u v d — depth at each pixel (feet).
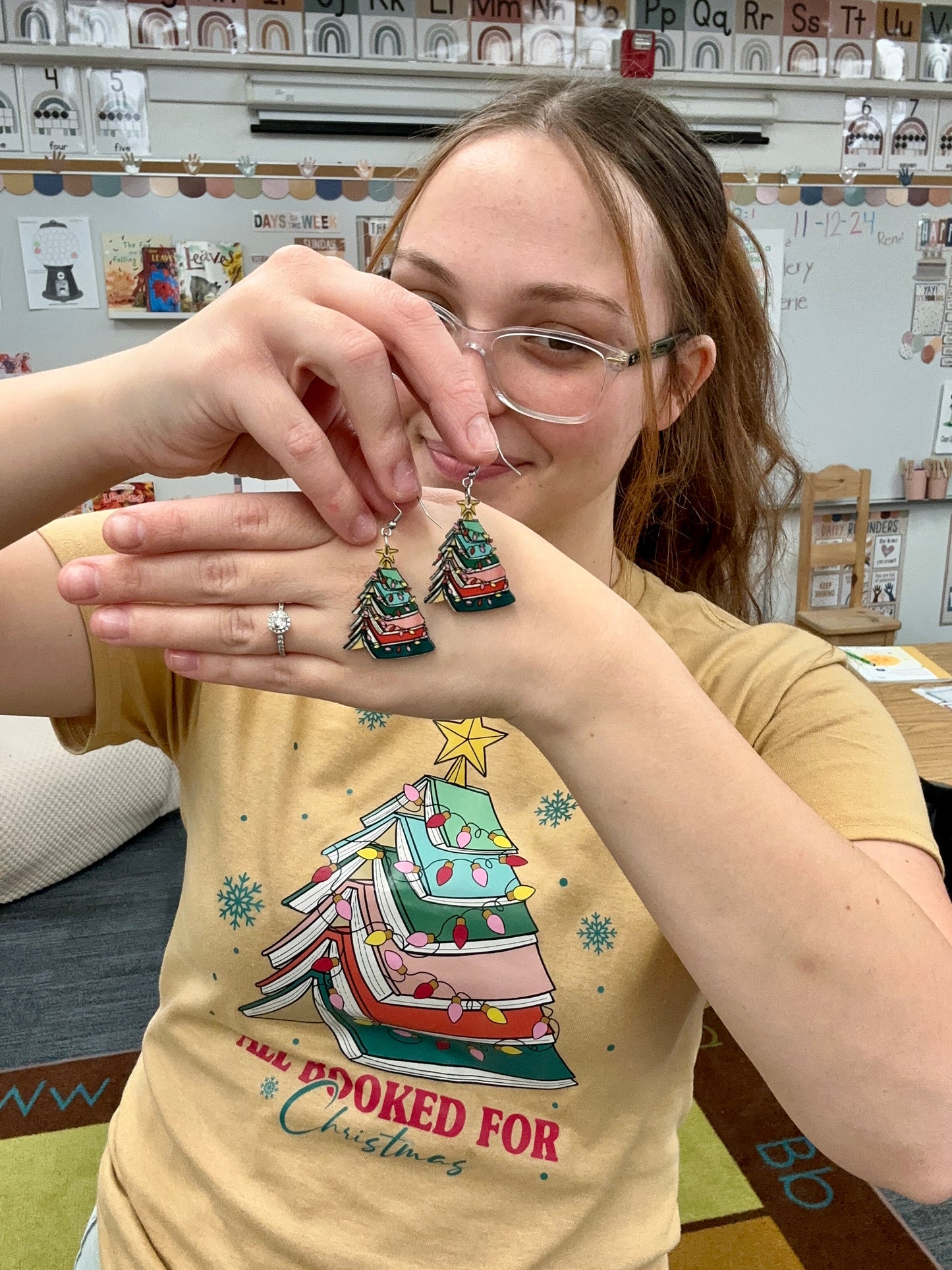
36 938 7.02
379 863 1.98
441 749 2.04
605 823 1.54
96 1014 6.26
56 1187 4.95
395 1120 1.95
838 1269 4.53
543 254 1.80
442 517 1.51
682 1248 4.63
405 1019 1.96
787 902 1.49
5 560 1.96
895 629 9.64
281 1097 2.00
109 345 8.75
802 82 9.47
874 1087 1.52
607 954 1.91
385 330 1.35
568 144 1.83
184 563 1.43
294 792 2.05
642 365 1.94
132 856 8.18
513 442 1.96
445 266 1.85
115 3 7.98
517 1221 1.96
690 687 1.56
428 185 1.97
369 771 2.05
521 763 2.02
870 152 9.90
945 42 9.78
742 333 2.77
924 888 1.73
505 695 1.50
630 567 2.46
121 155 8.33
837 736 1.99
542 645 1.49
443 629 1.47
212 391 1.38
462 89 8.75
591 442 1.97
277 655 1.48
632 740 1.50
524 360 1.89
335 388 1.48
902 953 1.52
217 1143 2.06
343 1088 1.99
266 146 8.59
